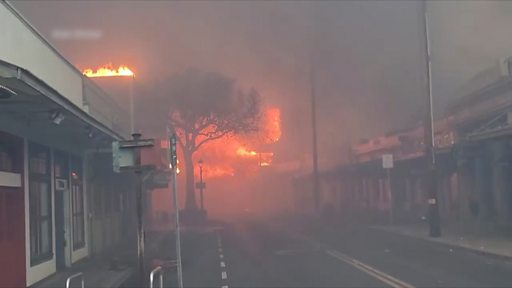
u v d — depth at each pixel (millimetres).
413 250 16500
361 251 16797
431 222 19484
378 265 13445
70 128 12078
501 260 13523
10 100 8586
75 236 15984
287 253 17125
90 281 12273
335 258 15297
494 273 11547
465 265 12891
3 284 9789
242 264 14938
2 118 10062
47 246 13336
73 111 9836
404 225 25828
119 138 14461
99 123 12039
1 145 10102
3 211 9953
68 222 15031
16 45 10195
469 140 19000
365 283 10859
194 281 12164
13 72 6902
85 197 17438
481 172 21422
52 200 13648
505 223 19266
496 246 15484
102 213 20266
